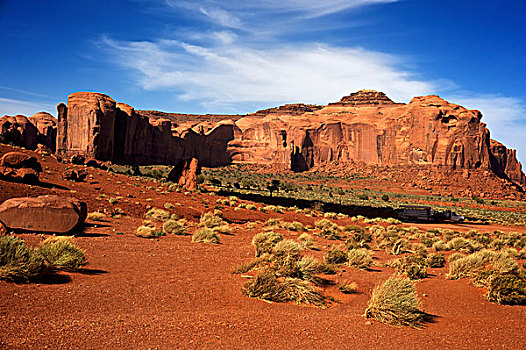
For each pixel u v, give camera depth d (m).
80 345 4.82
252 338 5.76
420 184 168.12
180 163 52.56
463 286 11.59
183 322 6.14
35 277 7.75
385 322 7.44
